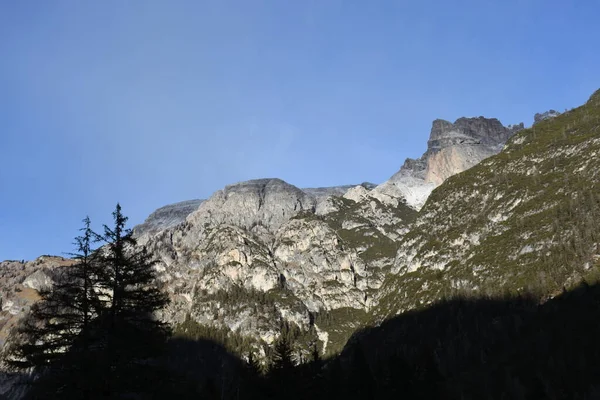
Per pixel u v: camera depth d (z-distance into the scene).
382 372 135.50
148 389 43.09
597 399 127.75
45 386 40.72
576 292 187.12
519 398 145.12
